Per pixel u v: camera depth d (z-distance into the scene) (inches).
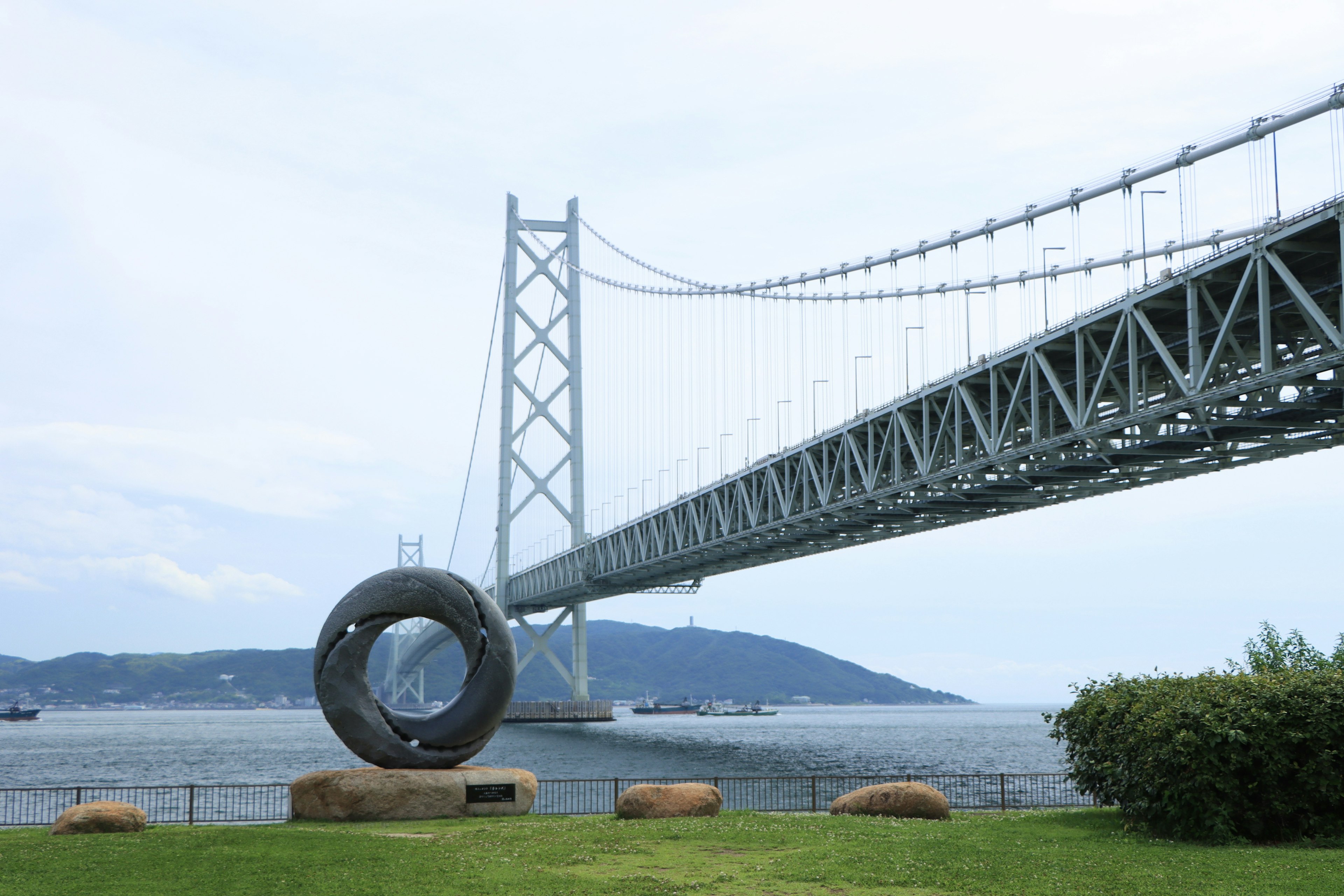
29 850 615.8
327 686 848.3
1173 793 655.1
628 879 538.0
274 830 697.6
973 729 5930.1
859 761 2625.5
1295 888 513.0
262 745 3828.7
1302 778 637.9
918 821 764.6
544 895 505.7
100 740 4279.0
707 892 515.5
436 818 808.9
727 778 944.9
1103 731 727.1
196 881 535.8
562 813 1010.7
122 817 705.0
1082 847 625.0
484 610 882.1
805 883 535.5
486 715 862.5
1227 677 703.1
